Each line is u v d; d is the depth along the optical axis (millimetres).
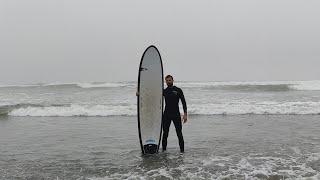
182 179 6281
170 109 8516
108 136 11414
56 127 13781
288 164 7199
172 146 9453
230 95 26031
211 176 6434
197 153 8492
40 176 6691
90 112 18031
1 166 7539
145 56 8328
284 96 24797
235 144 9609
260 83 41250
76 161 7930
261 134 11281
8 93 31922
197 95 26109
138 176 6516
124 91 31875
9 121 15891
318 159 7629
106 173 6816
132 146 9656
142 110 8438
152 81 8492
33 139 11023
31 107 19250
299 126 12984
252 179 6203
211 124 13984
